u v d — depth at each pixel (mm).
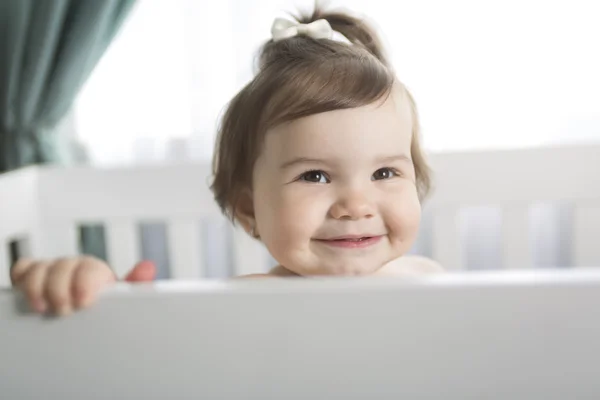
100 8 1225
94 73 1404
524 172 1129
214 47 1366
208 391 416
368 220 734
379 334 401
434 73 1346
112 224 1174
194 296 408
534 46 1329
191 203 1169
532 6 1321
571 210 1402
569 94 1332
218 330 410
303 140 728
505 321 393
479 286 392
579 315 389
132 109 1407
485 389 401
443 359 400
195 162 1165
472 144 1357
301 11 1140
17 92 1239
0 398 430
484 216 1446
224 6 1357
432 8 1332
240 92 878
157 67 1400
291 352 407
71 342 422
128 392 422
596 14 1307
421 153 906
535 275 402
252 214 860
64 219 1165
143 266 640
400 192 753
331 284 403
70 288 418
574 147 1119
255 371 411
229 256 1505
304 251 743
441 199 1141
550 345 393
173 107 1406
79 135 1419
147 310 412
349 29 948
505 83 1345
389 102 758
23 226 1095
